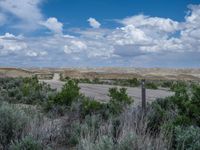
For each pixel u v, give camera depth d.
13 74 100.06
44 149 6.89
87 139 6.50
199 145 5.75
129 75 133.88
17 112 8.01
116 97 17.05
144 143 5.51
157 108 8.74
